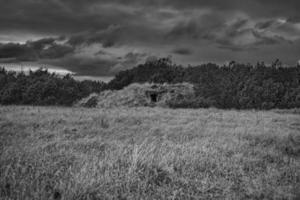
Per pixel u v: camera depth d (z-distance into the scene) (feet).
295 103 127.75
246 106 124.26
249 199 15.43
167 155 21.67
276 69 174.91
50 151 22.22
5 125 36.91
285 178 19.19
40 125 37.93
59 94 138.41
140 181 16.35
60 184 14.14
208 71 173.37
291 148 30.63
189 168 20.18
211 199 15.26
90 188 14.24
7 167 15.52
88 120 47.19
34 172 16.05
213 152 24.94
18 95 134.92
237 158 23.86
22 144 22.97
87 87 170.19
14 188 13.38
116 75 176.14
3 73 153.17
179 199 14.85
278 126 50.49
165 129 40.16
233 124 51.16
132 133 35.91
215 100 132.36
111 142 28.02
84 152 23.50
